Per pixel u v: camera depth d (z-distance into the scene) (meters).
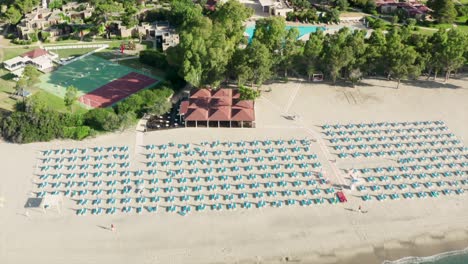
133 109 124.88
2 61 156.12
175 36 166.00
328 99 135.62
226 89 132.50
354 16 191.88
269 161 110.44
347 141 117.44
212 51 128.88
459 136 119.19
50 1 199.00
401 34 151.50
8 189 101.88
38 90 139.12
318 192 101.31
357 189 102.38
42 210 96.62
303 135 119.56
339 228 92.94
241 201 99.19
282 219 95.00
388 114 128.25
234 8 152.25
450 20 184.50
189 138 118.31
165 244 89.25
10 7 181.12
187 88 141.38
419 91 139.75
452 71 149.12
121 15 181.12
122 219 94.75
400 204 98.56
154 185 103.19
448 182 104.50
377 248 89.00
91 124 122.31
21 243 89.25
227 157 111.62
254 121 124.50
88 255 86.88
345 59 135.00
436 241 90.50
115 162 109.81
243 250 88.19
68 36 174.88
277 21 140.50
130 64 155.75
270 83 143.62
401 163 109.94
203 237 90.81
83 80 145.62
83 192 101.31
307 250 88.44
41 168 108.25
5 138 118.19
